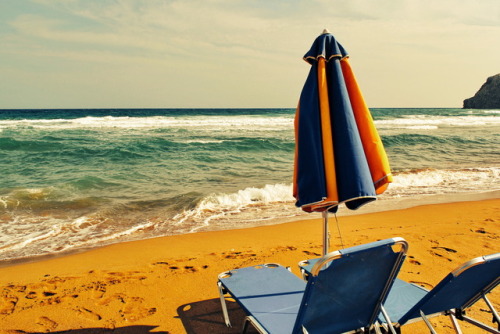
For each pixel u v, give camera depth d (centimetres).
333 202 254
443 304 258
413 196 933
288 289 305
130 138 2259
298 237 607
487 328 259
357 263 221
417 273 441
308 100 275
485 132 2934
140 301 383
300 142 270
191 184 1077
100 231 659
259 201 883
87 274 456
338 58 283
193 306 372
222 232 639
